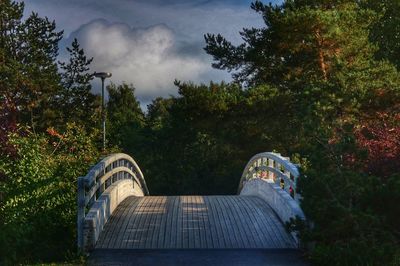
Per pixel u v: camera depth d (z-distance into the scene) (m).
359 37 29.48
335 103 23.64
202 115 31.33
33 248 12.58
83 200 12.94
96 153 20.28
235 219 15.59
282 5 30.95
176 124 39.41
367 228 11.20
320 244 11.99
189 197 19.66
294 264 11.84
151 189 40.09
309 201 11.87
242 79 35.25
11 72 32.00
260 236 14.08
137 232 14.26
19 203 13.27
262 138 32.31
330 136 12.88
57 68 36.03
